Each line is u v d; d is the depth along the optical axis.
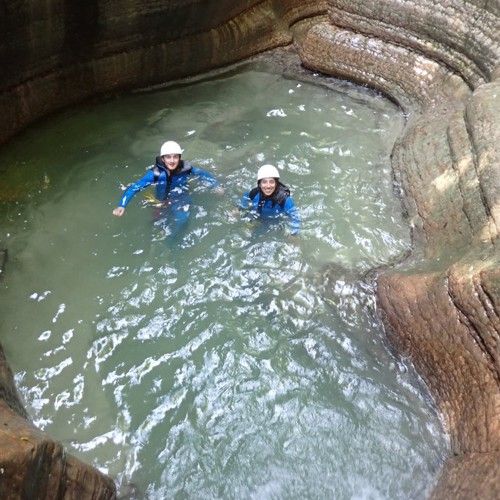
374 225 7.11
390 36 9.48
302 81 10.09
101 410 5.16
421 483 4.74
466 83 8.45
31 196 7.24
